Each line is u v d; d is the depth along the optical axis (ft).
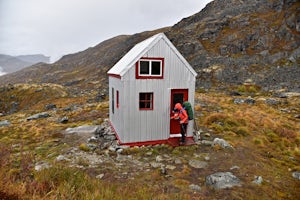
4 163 21.50
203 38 286.05
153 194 22.16
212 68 217.36
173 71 43.01
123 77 39.52
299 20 231.50
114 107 49.73
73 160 34.53
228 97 128.88
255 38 244.22
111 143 43.34
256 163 35.12
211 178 28.19
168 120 43.57
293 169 34.19
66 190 16.72
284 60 202.69
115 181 27.66
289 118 74.08
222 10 354.74
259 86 171.12
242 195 25.40
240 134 50.01
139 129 41.57
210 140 45.55
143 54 40.29
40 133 56.44
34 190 15.57
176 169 32.19
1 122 80.33
